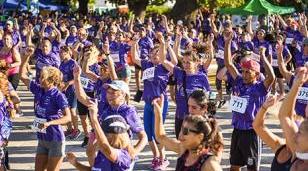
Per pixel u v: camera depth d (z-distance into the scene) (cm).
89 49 1062
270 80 793
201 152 481
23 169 987
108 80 1012
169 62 962
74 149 1120
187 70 920
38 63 1366
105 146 545
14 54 1317
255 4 2942
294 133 502
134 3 4344
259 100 798
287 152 526
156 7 5131
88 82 1105
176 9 3731
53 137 771
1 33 1506
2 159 771
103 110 711
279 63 943
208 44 1048
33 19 3159
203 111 652
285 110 515
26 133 1241
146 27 2292
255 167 804
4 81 805
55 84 786
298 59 1434
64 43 1656
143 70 1019
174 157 1066
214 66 2306
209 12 3891
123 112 689
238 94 812
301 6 4181
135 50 1070
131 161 569
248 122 800
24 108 1533
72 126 1191
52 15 3838
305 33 1836
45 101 777
